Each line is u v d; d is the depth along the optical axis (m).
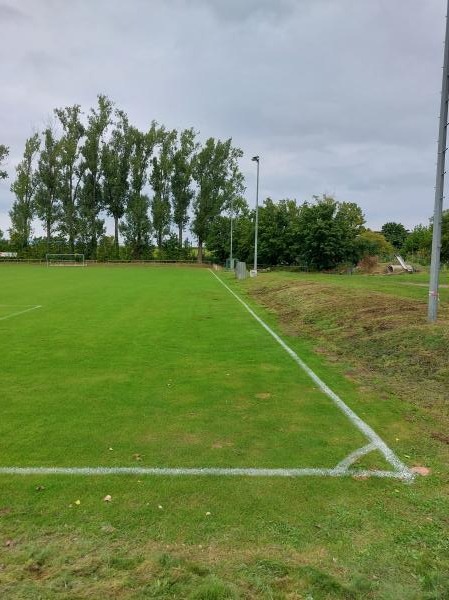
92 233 66.50
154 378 7.26
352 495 3.77
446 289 18.61
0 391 6.52
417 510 3.56
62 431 5.06
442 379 6.91
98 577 2.77
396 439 4.93
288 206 54.34
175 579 2.76
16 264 63.28
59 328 11.95
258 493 3.77
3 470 4.13
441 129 9.60
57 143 65.19
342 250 44.34
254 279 30.59
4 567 2.85
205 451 4.57
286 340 10.67
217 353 9.16
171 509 3.50
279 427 5.24
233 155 68.62
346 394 6.51
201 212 66.75
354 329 10.69
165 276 37.81
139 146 65.88
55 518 3.37
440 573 2.83
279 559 2.95
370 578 2.80
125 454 4.49
